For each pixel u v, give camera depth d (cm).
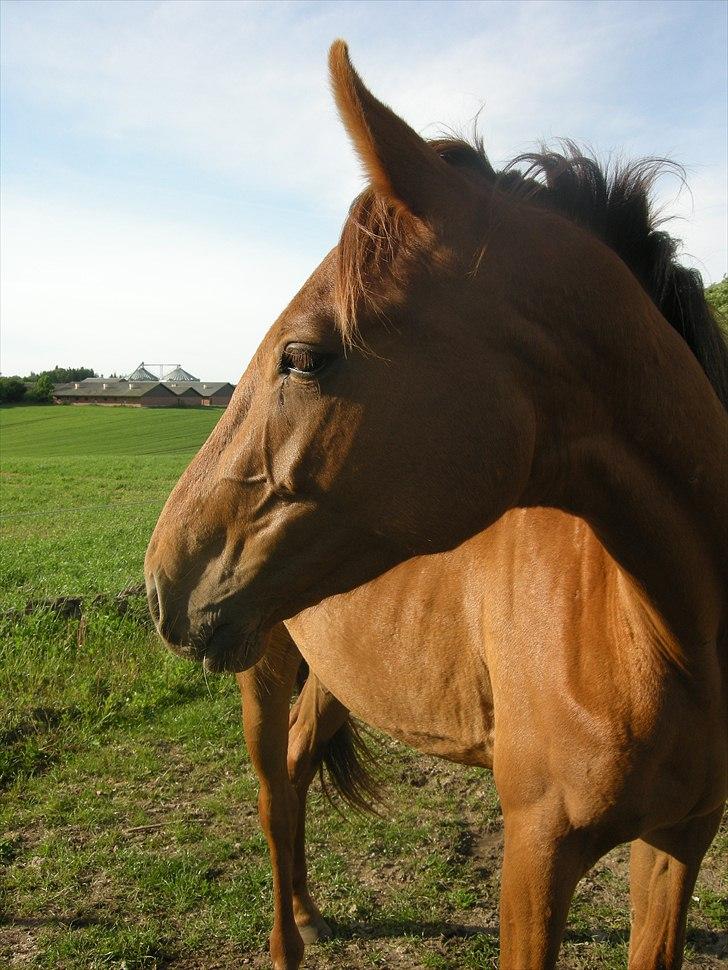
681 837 177
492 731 201
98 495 2253
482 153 150
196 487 149
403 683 219
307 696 317
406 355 127
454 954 280
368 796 322
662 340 140
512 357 130
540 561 174
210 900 313
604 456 136
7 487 2455
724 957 274
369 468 129
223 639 145
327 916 303
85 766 426
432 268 128
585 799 155
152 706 498
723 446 143
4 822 372
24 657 525
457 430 127
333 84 120
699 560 141
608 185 151
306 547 138
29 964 278
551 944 159
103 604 623
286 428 134
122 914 305
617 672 152
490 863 337
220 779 420
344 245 128
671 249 154
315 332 128
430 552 136
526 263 130
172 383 9931
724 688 153
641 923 190
